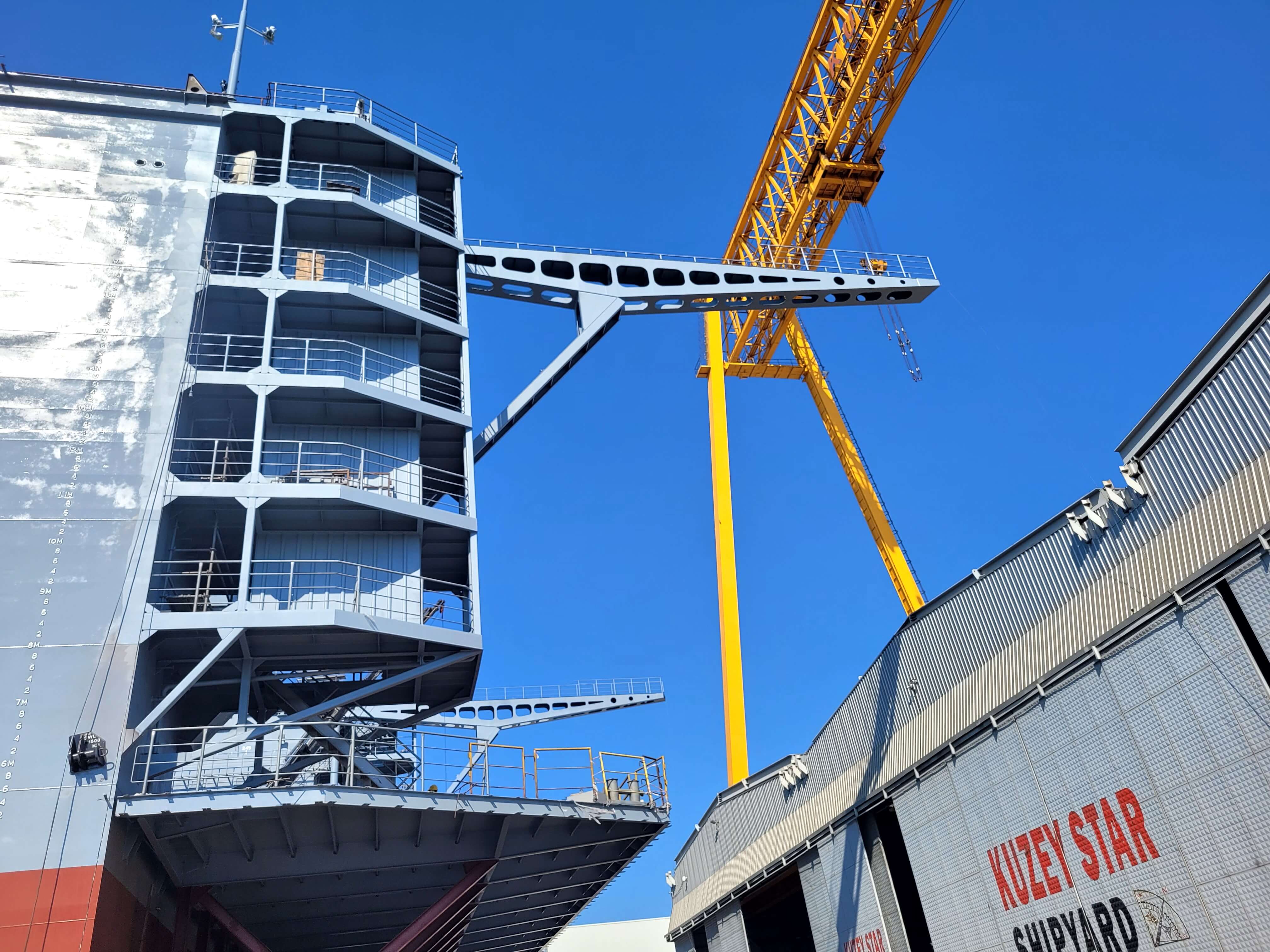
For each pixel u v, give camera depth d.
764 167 54.22
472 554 29.80
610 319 37.50
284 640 27.00
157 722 25.28
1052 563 22.52
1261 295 17.62
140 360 28.83
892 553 57.88
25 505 26.05
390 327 33.19
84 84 33.16
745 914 37.09
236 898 27.20
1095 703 20.39
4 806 21.88
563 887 33.84
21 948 20.28
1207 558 18.33
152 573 25.86
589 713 51.28
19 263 29.73
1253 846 16.80
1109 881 19.58
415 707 35.56
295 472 30.12
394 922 30.73
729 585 57.25
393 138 35.31
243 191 32.38
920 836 25.66
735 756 53.03
